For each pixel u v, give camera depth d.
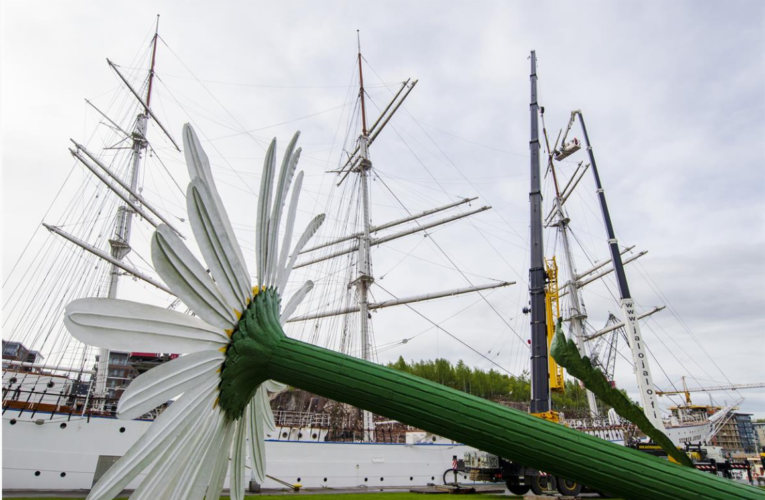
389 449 23.38
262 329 2.16
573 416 45.06
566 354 1.59
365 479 22.09
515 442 1.62
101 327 1.65
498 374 82.88
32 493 14.23
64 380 19.17
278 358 2.07
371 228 43.16
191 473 1.88
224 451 2.12
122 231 31.95
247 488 16.86
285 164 2.47
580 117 21.34
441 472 24.28
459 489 17.05
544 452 1.59
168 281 1.82
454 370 78.62
